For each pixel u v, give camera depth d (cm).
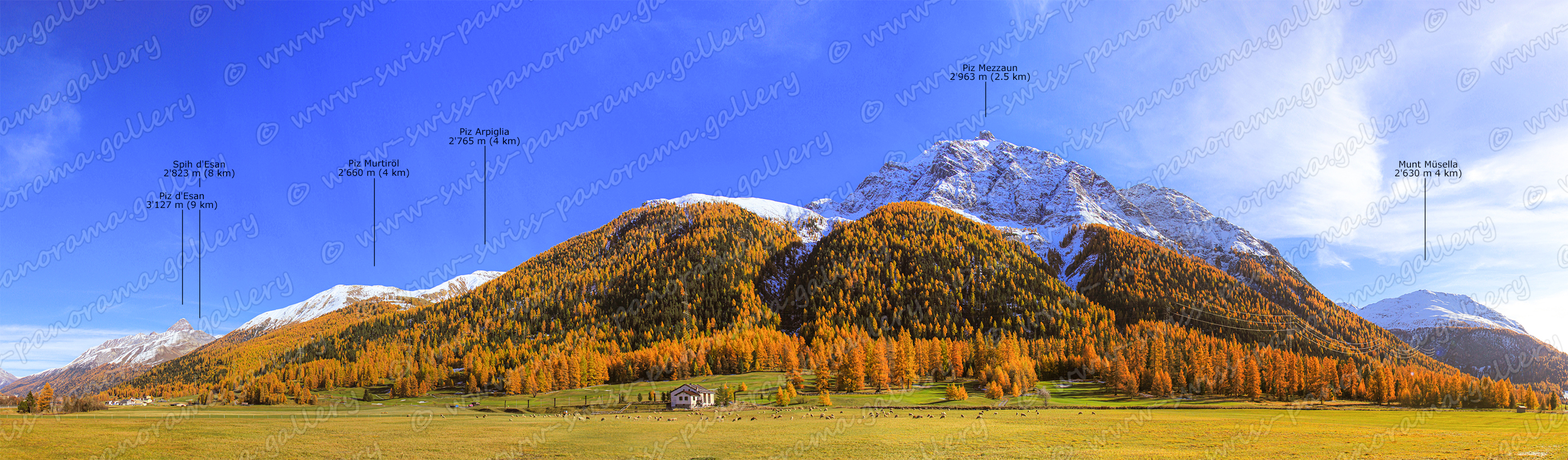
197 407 17225
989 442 9406
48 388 16100
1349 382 16888
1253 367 16300
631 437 9925
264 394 19450
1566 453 8281
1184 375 17562
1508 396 14938
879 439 9638
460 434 10412
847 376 17400
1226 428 10731
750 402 15338
